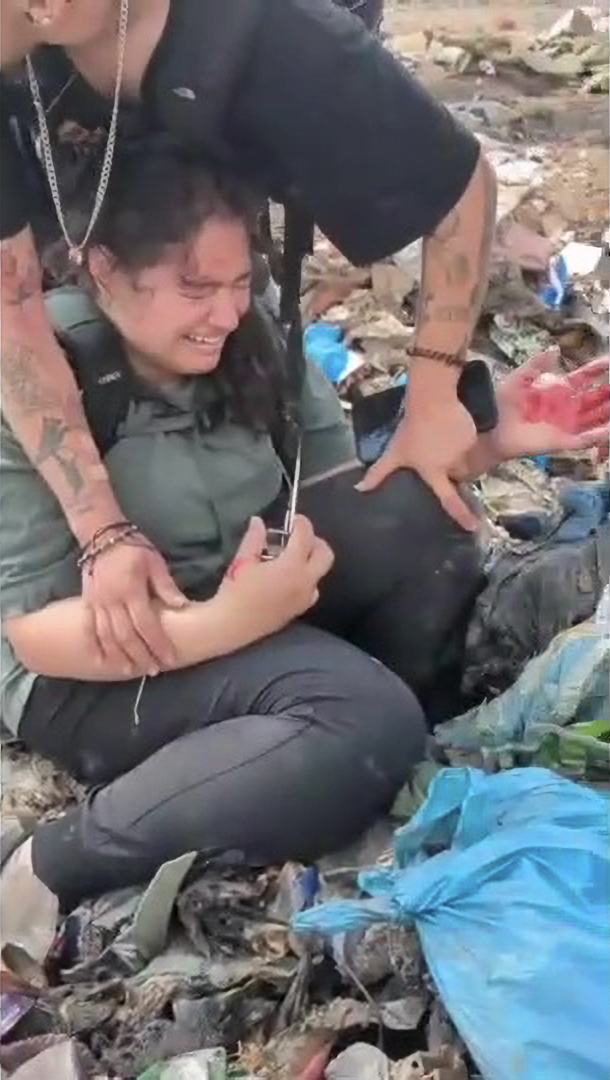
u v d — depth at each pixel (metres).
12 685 0.98
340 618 1.00
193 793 0.90
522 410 1.04
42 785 0.99
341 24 0.84
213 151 0.85
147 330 0.88
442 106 0.92
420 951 0.82
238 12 0.80
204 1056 0.81
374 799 0.93
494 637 1.04
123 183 0.84
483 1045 0.76
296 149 0.86
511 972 0.77
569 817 0.85
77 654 0.92
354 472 0.99
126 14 0.79
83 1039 0.84
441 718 1.02
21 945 0.88
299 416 0.97
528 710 0.97
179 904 0.88
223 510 0.95
